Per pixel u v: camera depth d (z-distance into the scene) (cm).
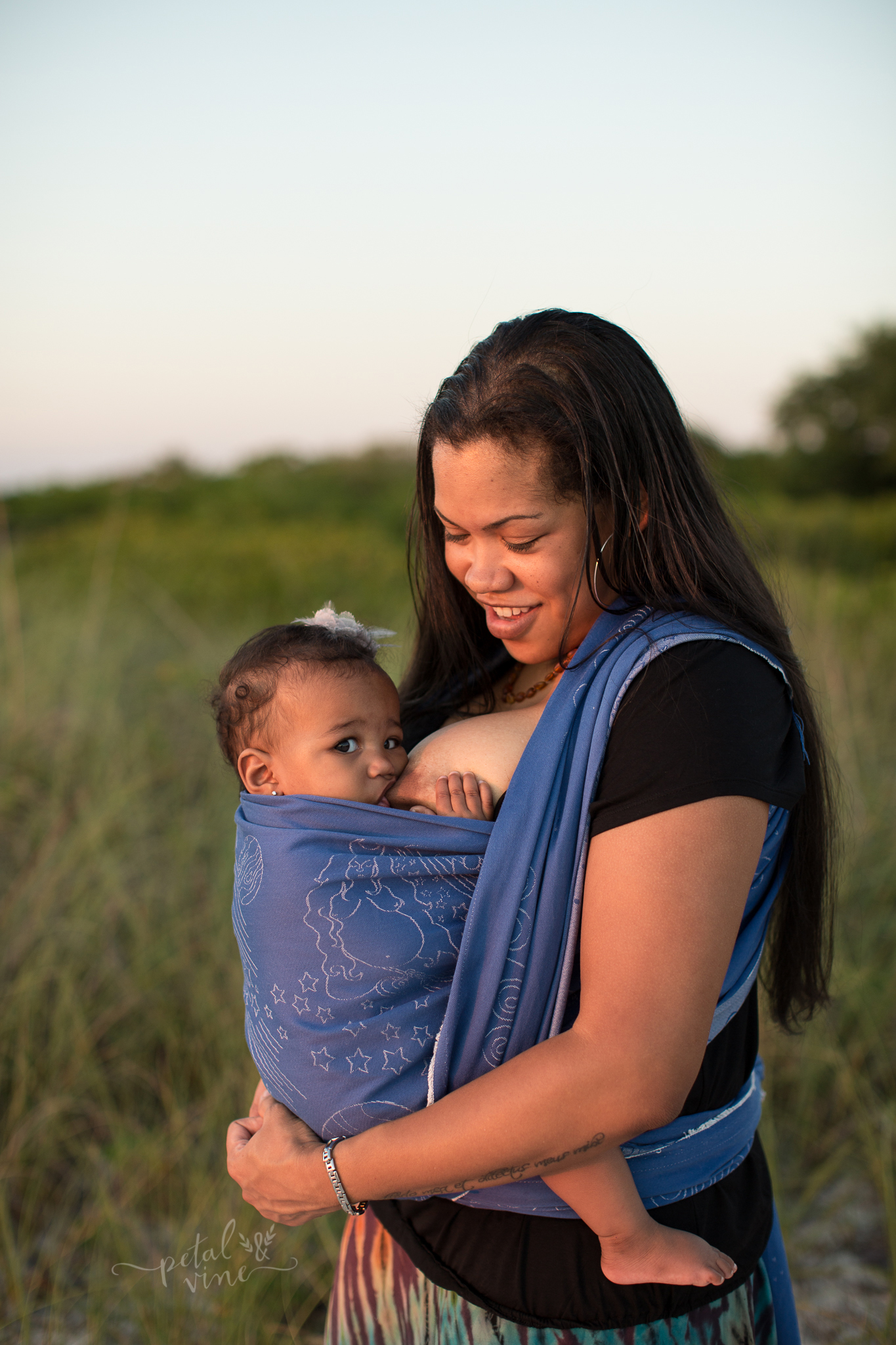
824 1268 235
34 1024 284
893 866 359
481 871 100
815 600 708
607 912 92
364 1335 121
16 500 1802
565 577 106
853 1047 288
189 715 512
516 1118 90
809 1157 268
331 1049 106
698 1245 106
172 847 371
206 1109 265
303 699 125
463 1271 109
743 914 108
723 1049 112
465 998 101
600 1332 104
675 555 105
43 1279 222
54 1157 255
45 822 371
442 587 136
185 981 308
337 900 106
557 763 100
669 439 109
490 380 105
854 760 423
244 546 1187
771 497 1741
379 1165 98
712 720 94
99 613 670
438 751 119
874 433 2230
